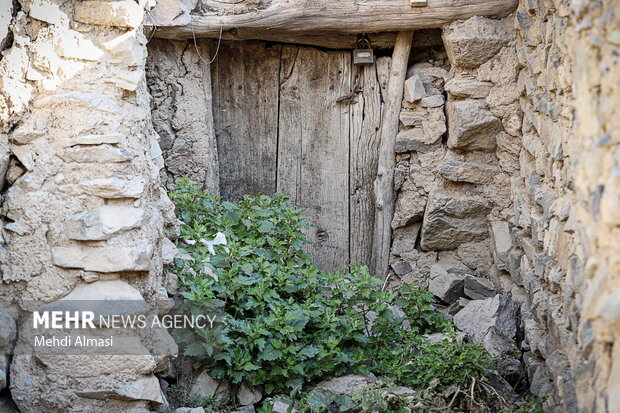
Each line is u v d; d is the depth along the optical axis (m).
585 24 2.99
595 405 2.83
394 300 5.51
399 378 4.48
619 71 2.58
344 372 4.54
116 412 3.98
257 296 4.57
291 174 5.86
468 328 5.07
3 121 4.09
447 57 5.77
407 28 5.51
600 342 2.78
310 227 5.87
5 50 4.19
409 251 5.81
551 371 3.65
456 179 5.59
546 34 4.32
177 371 4.46
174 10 5.23
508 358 4.69
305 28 5.47
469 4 5.38
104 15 4.24
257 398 4.43
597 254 2.83
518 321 5.05
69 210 4.04
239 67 5.78
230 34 5.52
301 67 5.81
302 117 5.83
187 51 5.58
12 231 4.04
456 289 5.59
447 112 5.65
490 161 5.59
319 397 4.25
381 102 5.81
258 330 4.39
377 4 5.44
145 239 4.12
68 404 3.96
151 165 4.48
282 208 5.29
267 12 5.40
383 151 5.77
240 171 5.85
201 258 4.56
